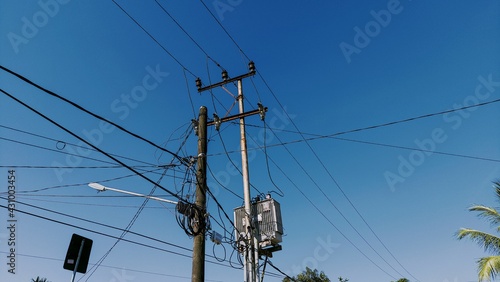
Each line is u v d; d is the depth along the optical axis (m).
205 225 9.04
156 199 9.01
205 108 11.09
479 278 14.34
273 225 13.23
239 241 11.93
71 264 6.63
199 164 9.91
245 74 14.11
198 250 8.62
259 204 13.87
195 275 8.26
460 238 15.94
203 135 10.48
